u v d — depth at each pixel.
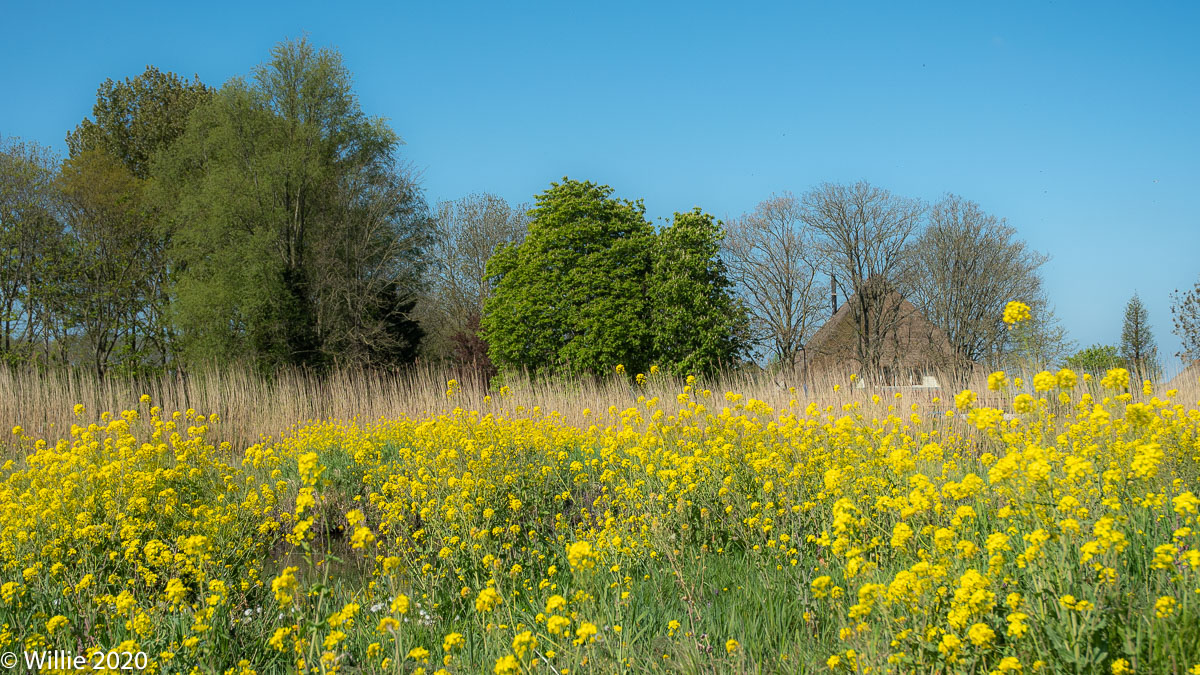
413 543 6.26
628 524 6.02
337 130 35.00
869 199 37.78
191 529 5.88
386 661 3.84
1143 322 29.00
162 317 35.44
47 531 5.60
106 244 35.88
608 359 30.17
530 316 31.73
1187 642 3.26
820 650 3.95
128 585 5.40
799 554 5.32
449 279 43.97
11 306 33.09
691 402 8.70
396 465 9.04
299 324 32.53
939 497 4.91
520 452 7.95
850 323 40.00
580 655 3.71
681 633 4.27
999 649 3.33
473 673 4.17
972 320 35.47
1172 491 5.15
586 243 32.25
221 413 14.05
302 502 4.22
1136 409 5.08
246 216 32.94
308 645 4.02
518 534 6.55
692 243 32.28
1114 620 3.38
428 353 40.22
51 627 4.20
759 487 6.40
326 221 35.53
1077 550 3.66
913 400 10.98
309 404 15.57
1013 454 4.24
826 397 11.92
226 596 4.80
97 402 14.39
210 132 33.59
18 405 13.62
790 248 39.84
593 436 9.67
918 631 3.38
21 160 32.94
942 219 36.88
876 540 4.66
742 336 34.25
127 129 43.47
